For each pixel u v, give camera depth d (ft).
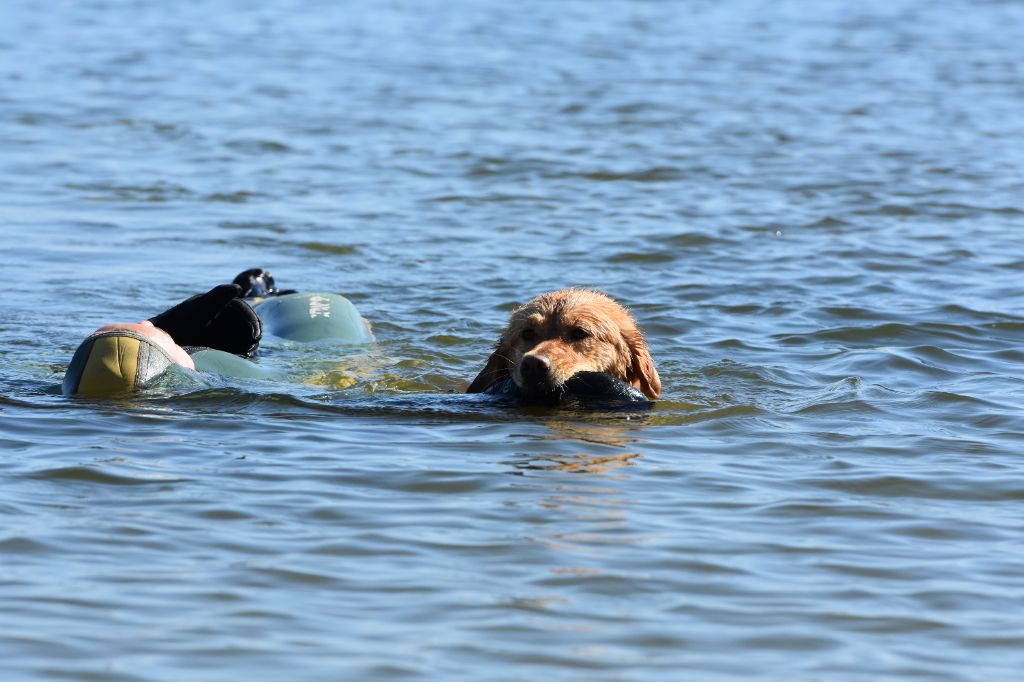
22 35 196.85
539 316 53.42
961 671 30.63
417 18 227.81
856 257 84.12
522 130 131.75
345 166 114.01
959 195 104.01
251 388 53.31
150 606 33.09
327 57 180.55
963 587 35.17
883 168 114.83
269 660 30.37
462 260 83.25
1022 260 83.25
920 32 215.72
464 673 29.94
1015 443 47.93
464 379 57.62
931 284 77.05
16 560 35.60
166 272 79.30
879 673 30.45
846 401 53.42
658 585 34.88
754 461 45.73
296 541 37.45
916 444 47.80
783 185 107.96
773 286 76.69
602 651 31.14
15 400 50.96
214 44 192.44
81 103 142.00
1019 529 39.52
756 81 165.17
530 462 44.98
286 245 86.94
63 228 90.22
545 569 35.78
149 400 51.19
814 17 235.81
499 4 252.62
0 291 73.36
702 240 88.94
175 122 132.77
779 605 33.88
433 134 129.08
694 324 68.03
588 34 208.33
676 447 47.26
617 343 54.08
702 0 263.29
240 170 111.45
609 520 39.55
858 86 162.40
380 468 44.04
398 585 34.60
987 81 166.61
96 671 29.68
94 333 53.11
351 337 62.34
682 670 30.37
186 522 38.70
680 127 134.92
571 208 99.14
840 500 41.75
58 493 40.81
